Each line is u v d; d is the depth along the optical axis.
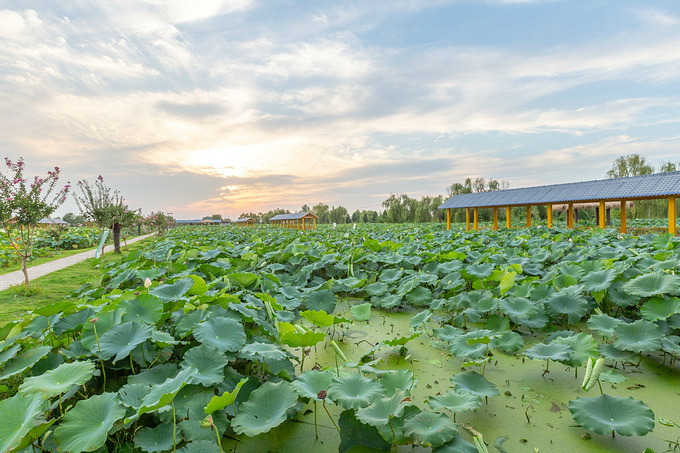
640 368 3.71
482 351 3.54
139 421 2.63
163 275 7.32
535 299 5.03
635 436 2.69
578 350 3.38
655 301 4.05
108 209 16.89
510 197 24.75
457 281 6.32
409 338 3.93
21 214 8.79
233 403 2.53
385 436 2.36
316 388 2.76
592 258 7.74
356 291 7.41
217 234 22.22
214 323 3.45
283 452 2.58
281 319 4.56
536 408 3.10
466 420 2.95
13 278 10.72
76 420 2.18
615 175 45.97
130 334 3.13
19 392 2.31
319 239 16.33
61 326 3.37
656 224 27.34
